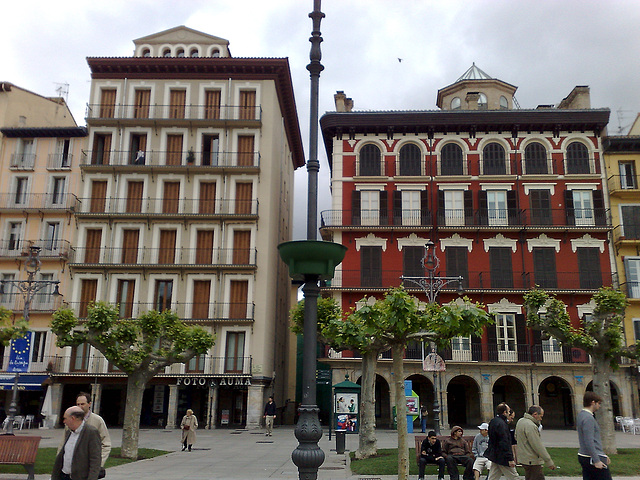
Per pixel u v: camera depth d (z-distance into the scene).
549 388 41.16
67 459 7.68
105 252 42.31
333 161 43.81
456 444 15.28
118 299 41.50
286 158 52.62
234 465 18.45
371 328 13.31
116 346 21.28
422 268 41.62
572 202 42.22
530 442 10.52
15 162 44.66
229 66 44.56
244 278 41.25
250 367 39.47
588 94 45.03
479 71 52.78
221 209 42.62
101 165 43.16
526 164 43.00
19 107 46.75
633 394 38.41
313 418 8.88
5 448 14.52
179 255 42.09
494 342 39.91
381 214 42.69
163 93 44.91
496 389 42.09
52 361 40.28
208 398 38.66
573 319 40.44
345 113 43.53
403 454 13.16
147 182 43.38
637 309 39.97
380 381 41.94
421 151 43.69
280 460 19.94
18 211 43.41
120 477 15.37
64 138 45.09
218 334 40.19
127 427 20.53
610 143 42.50
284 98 48.81
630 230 41.72
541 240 41.91
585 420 9.23
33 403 40.78
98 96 45.09
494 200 42.78
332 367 38.97
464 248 41.97
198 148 43.78
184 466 18.11
